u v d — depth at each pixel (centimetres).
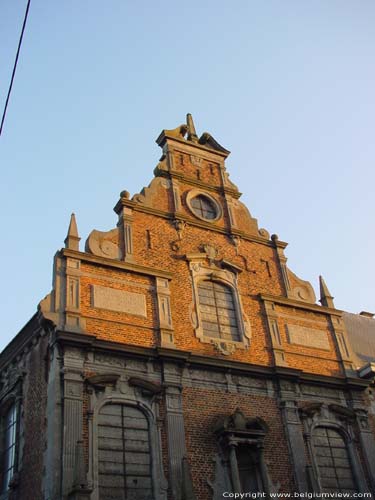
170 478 1739
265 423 2019
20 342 2072
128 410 1806
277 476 1947
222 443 1880
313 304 2478
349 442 2191
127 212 2247
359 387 2331
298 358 2292
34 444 1744
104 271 2027
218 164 2702
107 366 1827
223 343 2136
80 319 1862
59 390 1700
